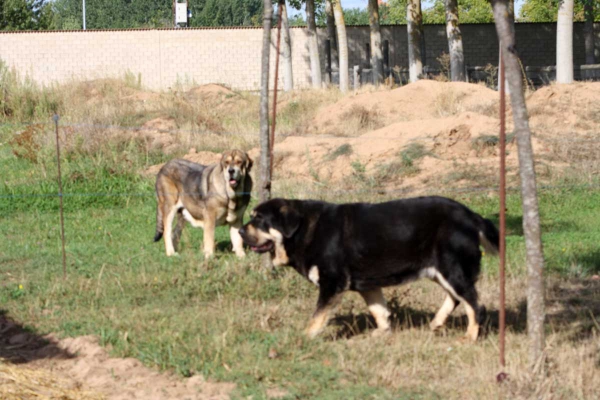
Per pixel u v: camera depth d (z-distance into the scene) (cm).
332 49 3778
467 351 715
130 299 911
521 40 4003
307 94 2933
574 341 757
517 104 622
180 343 744
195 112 2467
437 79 2919
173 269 1028
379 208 746
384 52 4012
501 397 608
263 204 775
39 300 912
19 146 2077
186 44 3894
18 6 5616
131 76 3206
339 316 851
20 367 700
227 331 758
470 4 5928
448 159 1747
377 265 741
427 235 734
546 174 1628
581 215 1406
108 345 761
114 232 1356
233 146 2111
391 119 2233
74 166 1806
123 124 2298
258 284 952
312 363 698
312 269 759
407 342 752
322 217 757
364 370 675
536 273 632
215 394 645
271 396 630
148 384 669
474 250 728
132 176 1802
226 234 1351
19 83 2856
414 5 2998
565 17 2411
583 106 2039
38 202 1587
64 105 2767
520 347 727
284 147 1948
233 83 3922
